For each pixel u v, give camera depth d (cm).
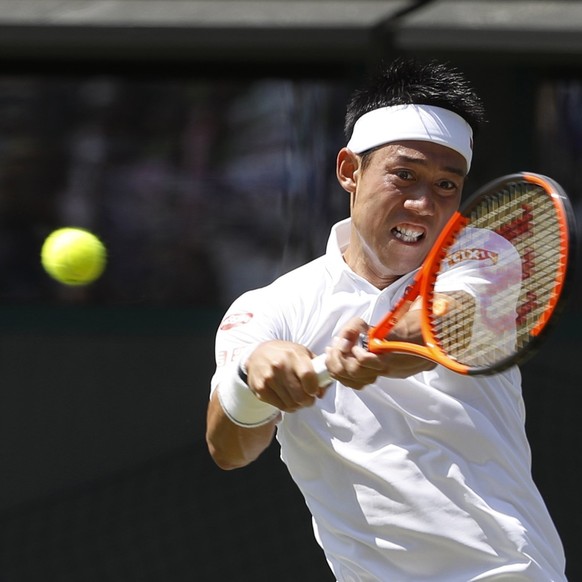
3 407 2580
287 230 2644
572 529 2352
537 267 822
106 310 2611
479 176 2559
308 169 2634
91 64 2641
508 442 908
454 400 889
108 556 2414
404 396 893
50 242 1338
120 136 2666
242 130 2645
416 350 831
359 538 917
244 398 876
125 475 2541
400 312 877
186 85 2647
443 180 927
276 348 819
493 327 841
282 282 973
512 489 898
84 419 2578
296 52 2248
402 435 898
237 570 2380
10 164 2664
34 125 2661
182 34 2234
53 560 2409
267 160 2645
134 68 2644
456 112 934
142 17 2259
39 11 2308
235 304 973
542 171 2583
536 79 2552
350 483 917
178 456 2539
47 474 2562
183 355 2597
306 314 943
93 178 2667
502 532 880
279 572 2369
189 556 2409
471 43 2147
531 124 2553
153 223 2670
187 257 2662
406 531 896
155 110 2658
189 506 2459
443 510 887
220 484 2467
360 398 905
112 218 2669
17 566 2398
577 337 2523
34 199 2667
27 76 2644
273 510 2430
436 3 2261
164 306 2638
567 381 2492
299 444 935
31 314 2608
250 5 2291
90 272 1344
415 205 917
